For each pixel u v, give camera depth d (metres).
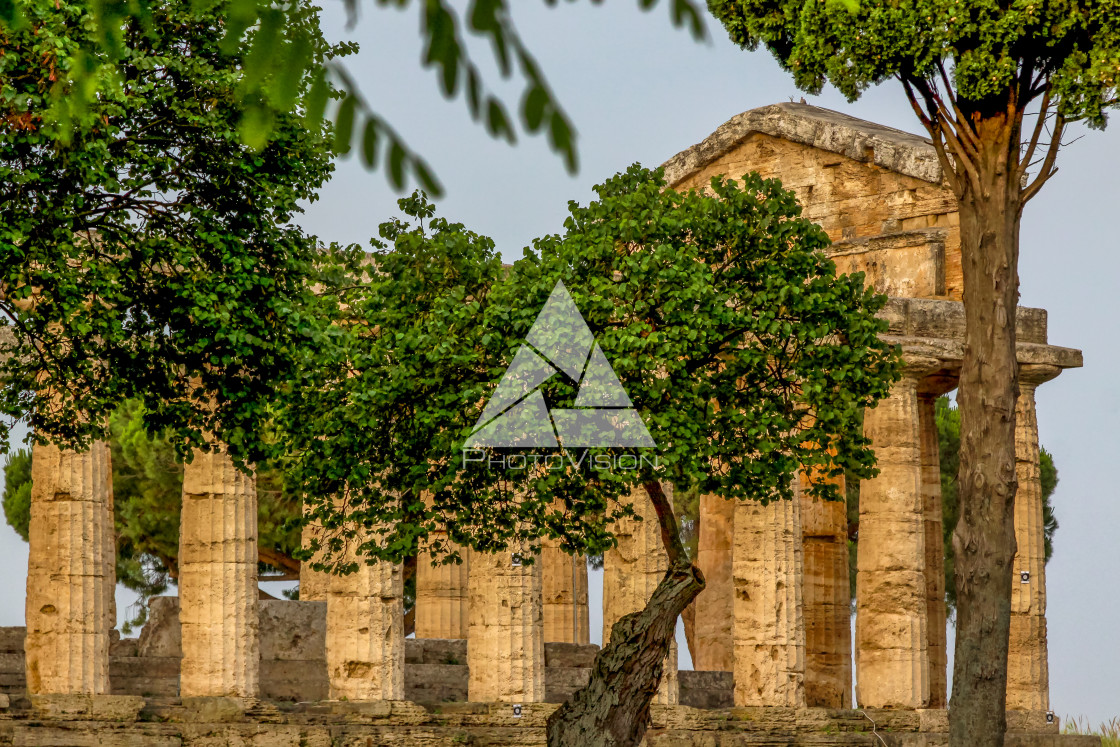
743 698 42.69
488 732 37.75
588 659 47.72
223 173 28.12
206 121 26.92
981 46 31.69
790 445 31.55
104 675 34.94
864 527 44.72
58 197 26.39
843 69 33.19
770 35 34.78
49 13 23.39
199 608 36.69
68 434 30.53
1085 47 31.84
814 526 49.34
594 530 31.67
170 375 29.75
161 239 27.70
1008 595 32.38
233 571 36.94
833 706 48.34
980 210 33.09
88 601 34.75
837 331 32.44
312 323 28.98
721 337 31.31
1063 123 32.75
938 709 43.66
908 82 33.66
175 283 28.06
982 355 32.88
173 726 33.59
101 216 28.16
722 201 31.88
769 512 43.03
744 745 40.59
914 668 43.66
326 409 31.30
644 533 41.66
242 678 36.72
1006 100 33.00
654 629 28.28
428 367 30.28
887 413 44.59
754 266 31.98
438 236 31.77
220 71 26.91
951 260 47.88
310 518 31.72
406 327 31.16
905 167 49.00
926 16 31.80
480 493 31.45
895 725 42.94
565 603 50.91
